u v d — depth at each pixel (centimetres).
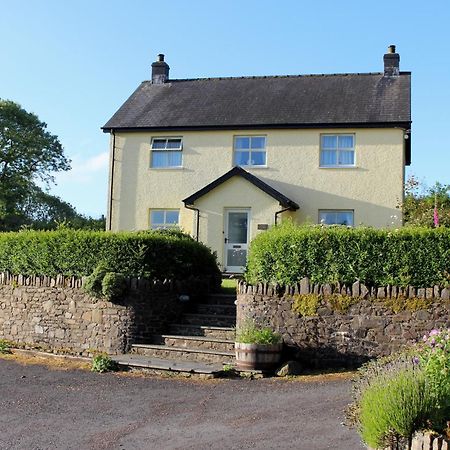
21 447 741
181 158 2422
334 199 2255
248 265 1351
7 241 1538
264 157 2347
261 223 2216
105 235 1401
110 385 1073
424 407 606
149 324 1354
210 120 2398
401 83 2436
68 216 4922
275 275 1233
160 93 2680
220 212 2266
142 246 1380
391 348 1127
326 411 844
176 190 2403
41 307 1445
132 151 2461
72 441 764
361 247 1180
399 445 602
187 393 1005
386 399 614
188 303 1495
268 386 1035
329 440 712
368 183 2231
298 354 1179
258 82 2647
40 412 902
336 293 1176
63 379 1123
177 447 727
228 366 1140
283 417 831
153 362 1192
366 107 2316
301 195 2286
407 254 1152
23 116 4362
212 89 2647
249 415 855
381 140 2236
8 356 1352
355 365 1144
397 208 2164
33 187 4506
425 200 2041
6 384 1087
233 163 2367
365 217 2222
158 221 2423
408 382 627
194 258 1577
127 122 2480
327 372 1125
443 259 1135
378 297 1149
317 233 1211
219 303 1549
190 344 1298
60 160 4656
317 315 1178
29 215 4616
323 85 2536
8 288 1510
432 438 562
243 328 1210
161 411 899
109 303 1352
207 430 793
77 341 1383
